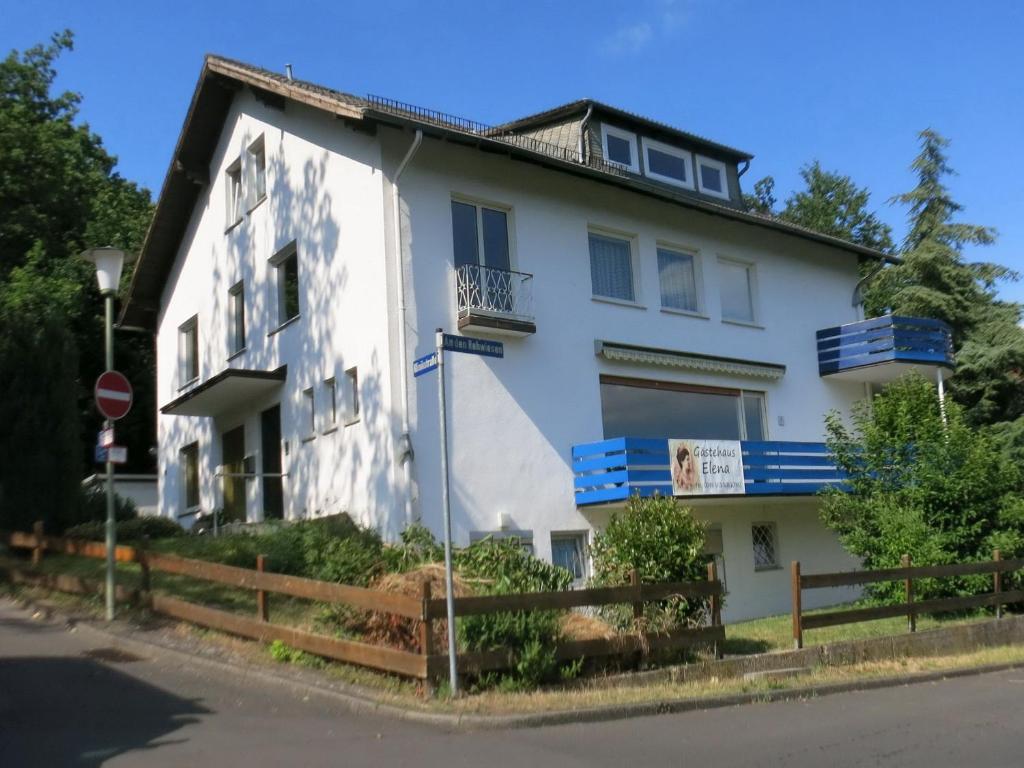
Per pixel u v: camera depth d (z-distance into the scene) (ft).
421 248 50.96
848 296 75.56
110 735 24.48
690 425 62.39
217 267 68.23
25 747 23.31
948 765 23.57
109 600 38.37
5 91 98.48
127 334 101.76
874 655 42.09
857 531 54.49
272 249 60.59
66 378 55.26
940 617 51.13
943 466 53.52
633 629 34.60
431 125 48.75
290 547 43.50
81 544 44.24
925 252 103.19
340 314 52.95
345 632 32.68
